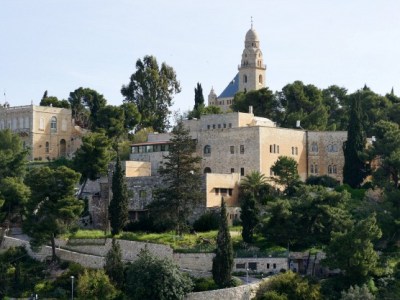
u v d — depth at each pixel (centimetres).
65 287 16175
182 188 18162
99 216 19800
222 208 15612
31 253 17788
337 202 17200
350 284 15412
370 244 15550
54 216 17375
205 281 15575
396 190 18188
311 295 14875
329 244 15900
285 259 16312
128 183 19988
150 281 14975
